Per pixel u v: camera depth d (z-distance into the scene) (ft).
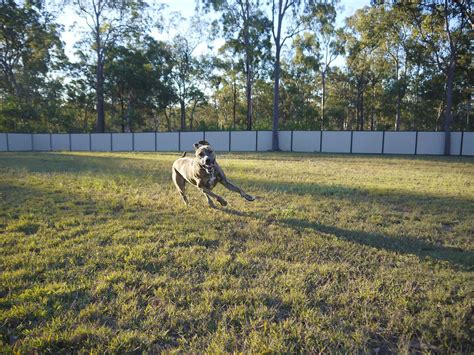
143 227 16.01
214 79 149.48
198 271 11.25
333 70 156.56
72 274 10.70
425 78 128.26
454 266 11.94
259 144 96.43
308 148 92.89
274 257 12.56
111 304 9.02
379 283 10.34
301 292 9.66
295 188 27.37
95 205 20.47
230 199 23.06
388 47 119.65
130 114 135.54
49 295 9.34
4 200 21.44
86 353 7.20
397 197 24.25
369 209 20.53
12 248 12.76
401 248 13.70
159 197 23.45
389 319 8.56
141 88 133.08
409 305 9.17
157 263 11.69
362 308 8.94
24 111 121.60
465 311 8.81
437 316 8.68
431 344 7.73
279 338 7.62
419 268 11.64
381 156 71.41
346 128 187.21
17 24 118.93
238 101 183.32
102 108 129.59
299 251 13.17
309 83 173.06
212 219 17.51
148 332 7.95
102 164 47.14
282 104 167.63
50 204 20.49
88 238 14.16
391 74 136.67
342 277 10.94
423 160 60.18
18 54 126.93
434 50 88.33
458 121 153.17
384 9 94.84
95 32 122.01
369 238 14.85
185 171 20.10
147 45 138.62
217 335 7.70
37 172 36.24
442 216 18.97
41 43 127.24
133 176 33.65
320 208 20.80
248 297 9.43
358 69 141.59
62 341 7.48
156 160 55.01
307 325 8.20
